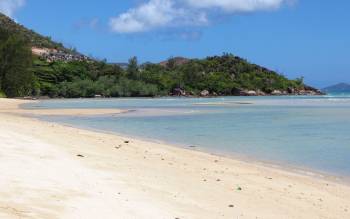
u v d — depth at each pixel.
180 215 9.88
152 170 15.21
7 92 108.69
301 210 11.38
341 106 76.62
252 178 15.26
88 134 26.42
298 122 41.69
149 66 191.75
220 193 12.56
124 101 99.81
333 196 13.21
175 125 37.16
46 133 24.48
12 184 10.69
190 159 18.83
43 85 128.75
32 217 8.36
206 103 88.94
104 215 9.16
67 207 9.38
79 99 115.06
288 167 18.09
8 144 17.23
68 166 14.04
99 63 161.00
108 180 12.70
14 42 109.06
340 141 27.08
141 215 9.51
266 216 10.55
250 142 26.33
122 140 24.34
